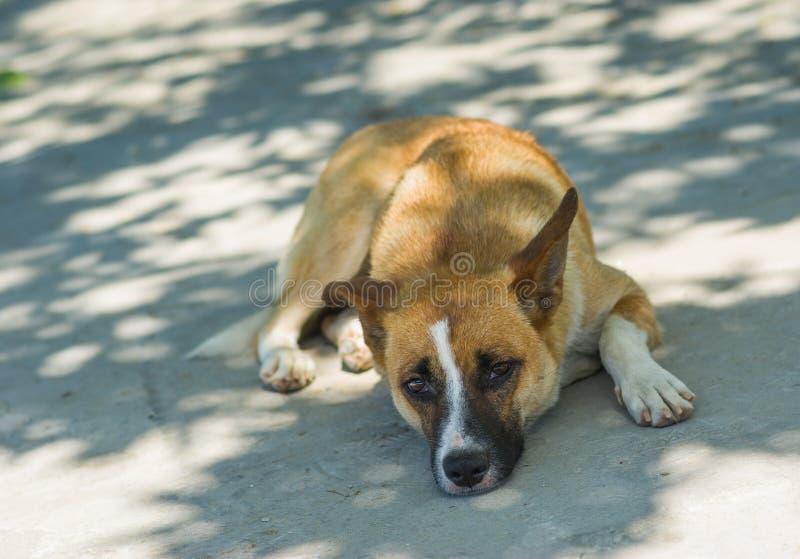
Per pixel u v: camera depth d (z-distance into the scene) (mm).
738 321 6430
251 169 11422
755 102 10336
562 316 5969
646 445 5238
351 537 4898
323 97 13141
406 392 5586
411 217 6508
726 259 7355
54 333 8398
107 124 13836
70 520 5547
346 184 7715
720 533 4301
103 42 17516
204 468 5945
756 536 4230
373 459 5727
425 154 7293
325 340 7777
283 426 6352
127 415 6816
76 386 7363
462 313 5453
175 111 13828
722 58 11688
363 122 12016
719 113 10266
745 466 4773
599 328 6441
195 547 5051
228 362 7484
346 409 6461
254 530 5129
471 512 4949
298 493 5461
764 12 12766
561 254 5594
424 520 4953
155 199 11141
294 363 6906
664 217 8375
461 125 7762
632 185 9102
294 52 15203
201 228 10148
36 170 12656
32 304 9070
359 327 6992
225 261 9266
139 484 5871
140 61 16188
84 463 6250
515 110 11453
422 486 5336
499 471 5191
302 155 11523
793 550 4094
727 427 5199
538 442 5590
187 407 6816
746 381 5660
